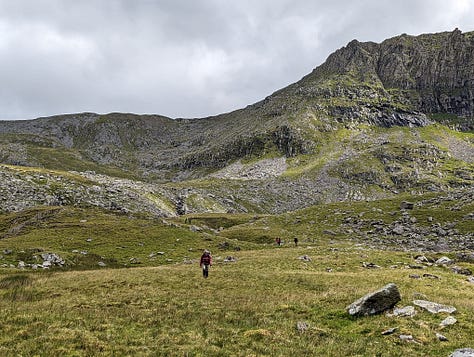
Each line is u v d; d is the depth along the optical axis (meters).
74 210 114.38
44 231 91.12
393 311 26.64
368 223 116.69
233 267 53.53
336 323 25.41
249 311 28.30
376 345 21.45
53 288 38.22
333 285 37.66
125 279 40.94
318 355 20.08
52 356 19.34
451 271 51.78
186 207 199.88
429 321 25.03
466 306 28.59
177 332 23.64
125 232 92.81
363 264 55.22
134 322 25.75
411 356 20.12
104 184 182.12
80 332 22.95
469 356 18.33
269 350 20.59
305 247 81.62
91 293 35.97
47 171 182.75
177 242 87.50
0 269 57.12
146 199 178.25
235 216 158.38
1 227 102.19
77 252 75.75
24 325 24.45
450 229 101.25
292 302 30.45
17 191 142.50
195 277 41.97
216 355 19.97
